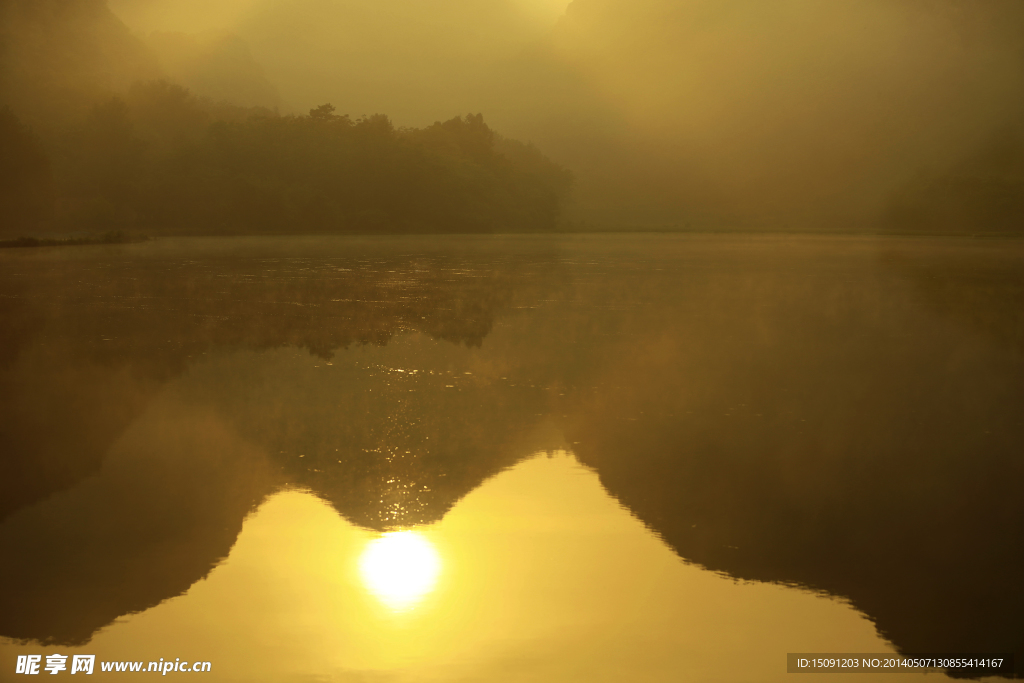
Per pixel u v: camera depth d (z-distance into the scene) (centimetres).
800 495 1000
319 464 1131
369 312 2759
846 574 804
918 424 1323
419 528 920
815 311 2827
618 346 2098
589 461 1138
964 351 2016
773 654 674
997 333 2309
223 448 1210
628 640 690
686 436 1266
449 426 1326
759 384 1633
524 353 1997
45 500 1002
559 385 1627
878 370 1777
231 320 2548
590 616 731
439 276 4262
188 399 1518
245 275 4253
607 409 1430
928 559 826
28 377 1708
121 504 990
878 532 896
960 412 1395
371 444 1226
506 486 1040
